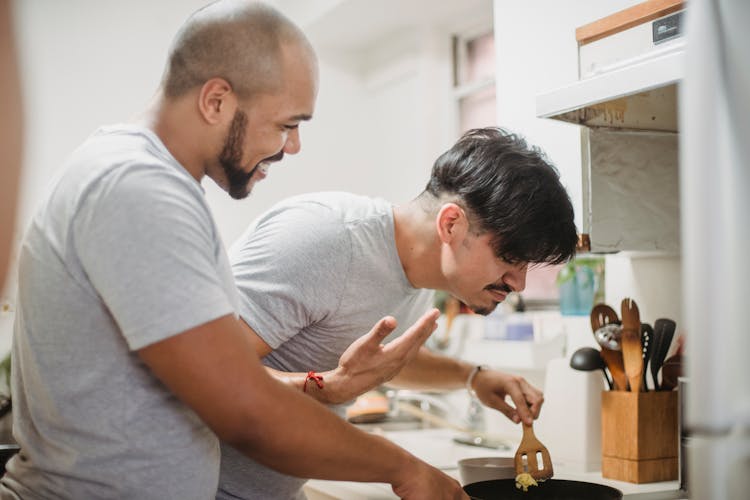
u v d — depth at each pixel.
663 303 1.63
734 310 0.59
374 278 1.24
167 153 0.90
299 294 1.16
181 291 0.79
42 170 2.63
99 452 0.86
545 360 1.98
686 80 0.62
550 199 1.13
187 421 0.90
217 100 0.90
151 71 2.88
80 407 0.85
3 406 1.88
